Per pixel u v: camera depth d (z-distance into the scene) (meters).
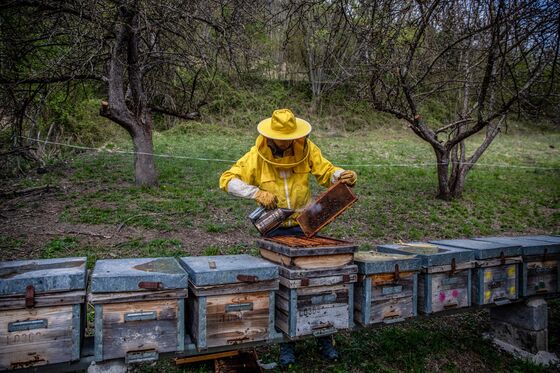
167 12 7.88
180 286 2.45
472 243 4.00
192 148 14.93
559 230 8.53
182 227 6.91
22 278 2.16
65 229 6.39
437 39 7.53
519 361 3.88
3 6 7.23
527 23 5.36
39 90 9.94
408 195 10.41
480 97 7.64
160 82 10.68
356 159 14.69
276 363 3.41
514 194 11.38
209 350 2.60
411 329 4.34
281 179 3.45
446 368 3.67
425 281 3.32
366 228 7.74
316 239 3.23
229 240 6.53
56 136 13.70
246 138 18.34
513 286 3.79
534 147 20.53
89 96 15.96
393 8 6.03
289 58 22.08
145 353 2.39
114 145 14.84
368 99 8.37
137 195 8.51
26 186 9.02
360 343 3.92
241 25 8.33
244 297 2.64
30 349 2.20
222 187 3.42
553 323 4.89
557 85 6.45
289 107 21.55
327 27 6.63
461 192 10.51
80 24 7.99
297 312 2.77
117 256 5.49
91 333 3.64
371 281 3.03
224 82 20.00
